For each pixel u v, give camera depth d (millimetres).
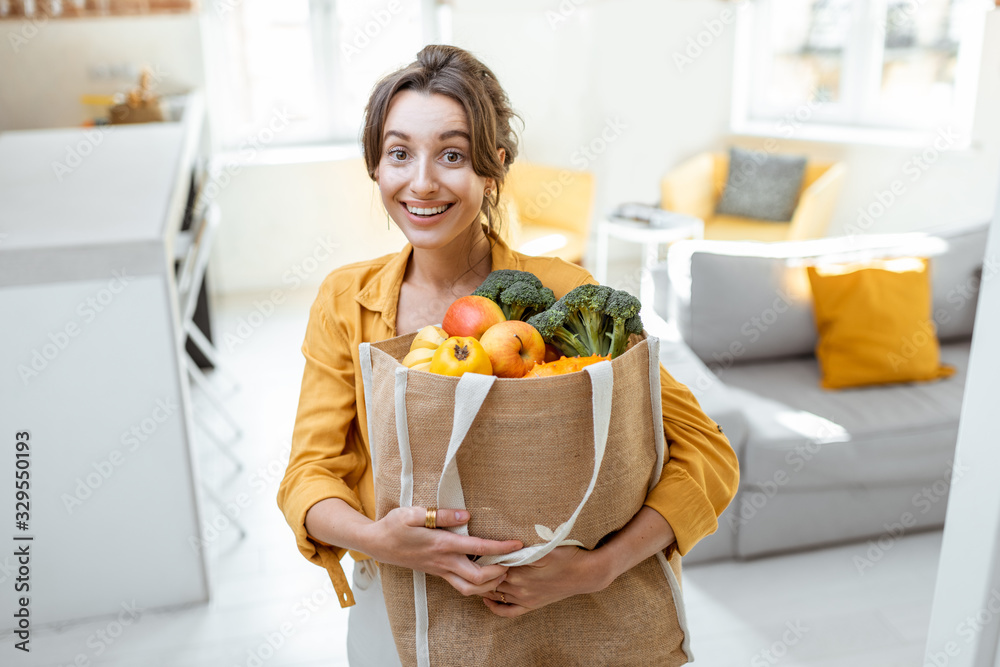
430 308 1004
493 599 872
